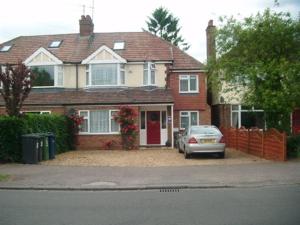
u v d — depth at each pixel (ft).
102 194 43.06
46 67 105.50
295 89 66.39
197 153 72.23
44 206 36.52
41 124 76.43
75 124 96.48
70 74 106.42
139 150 93.76
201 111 107.14
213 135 71.15
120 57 103.65
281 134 65.21
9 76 71.00
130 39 113.29
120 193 43.57
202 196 40.52
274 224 28.45
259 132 74.74
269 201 36.91
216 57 77.77
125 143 96.84
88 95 101.76
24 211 34.40
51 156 73.61
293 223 28.66
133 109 96.89
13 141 67.97
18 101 71.36
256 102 69.82
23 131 68.69
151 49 109.19
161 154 81.30
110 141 97.30
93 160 71.46
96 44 112.37
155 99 97.91
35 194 43.45
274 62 68.44
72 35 116.88
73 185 47.80
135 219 30.86
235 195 40.60
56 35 117.60
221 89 89.86
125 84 105.09
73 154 83.25
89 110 98.43
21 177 53.47
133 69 105.70
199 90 107.34
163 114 103.24
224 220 29.94
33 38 117.70
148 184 47.78
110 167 61.93
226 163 64.69
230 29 75.15
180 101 107.24
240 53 74.13
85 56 107.96
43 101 99.66
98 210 34.47
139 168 60.44
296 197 38.86
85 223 29.96
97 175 54.49
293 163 62.54
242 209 33.60
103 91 103.30
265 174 52.80
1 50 113.09
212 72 78.95
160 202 37.60
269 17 71.92
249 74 67.97
